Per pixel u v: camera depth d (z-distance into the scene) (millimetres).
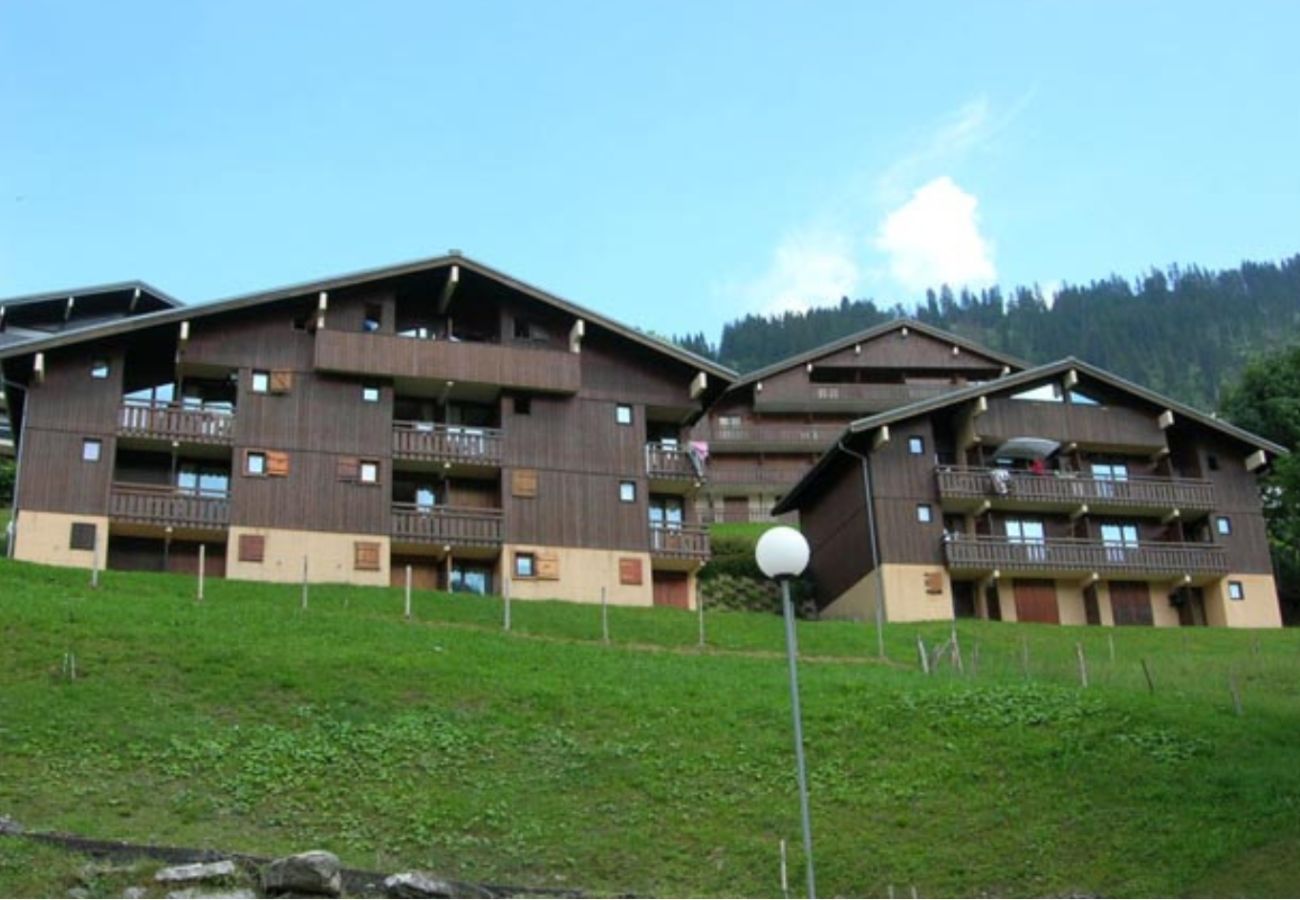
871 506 54812
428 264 50406
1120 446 58375
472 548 49625
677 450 53625
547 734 28719
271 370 49094
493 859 23281
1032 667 39281
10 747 24922
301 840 23047
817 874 23578
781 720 30234
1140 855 24188
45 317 62438
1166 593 57688
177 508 46656
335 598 42031
